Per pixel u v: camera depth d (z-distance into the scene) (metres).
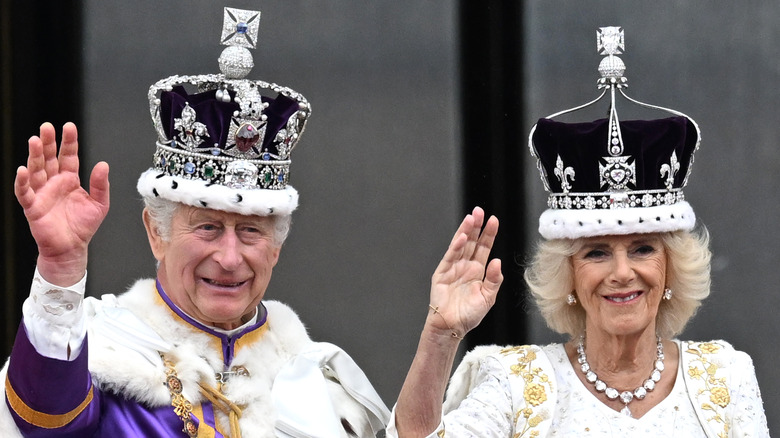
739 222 19.98
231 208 11.88
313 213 19.70
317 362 12.87
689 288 13.32
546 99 20.00
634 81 20.03
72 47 19.34
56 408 10.69
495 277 12.01
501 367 13.27
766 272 19.95
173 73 19.52
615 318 12.94
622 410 12.96
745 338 19.94
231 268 11.88
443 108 20.02
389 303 19.77
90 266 19.09
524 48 20.03
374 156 19.89
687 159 13.62
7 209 19.16
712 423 12.80
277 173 12.39
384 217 19.86
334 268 19.70
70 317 10.49
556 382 13.19
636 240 13.08
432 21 20.05
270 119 12.34
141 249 19.28
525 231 20.02
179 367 11.85
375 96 19.92
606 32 13.58
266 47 19.67
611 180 13.09
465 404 12.98
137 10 19.47
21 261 19.23
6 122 19.12
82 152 19.34
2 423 10.76
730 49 20.09
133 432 11.39
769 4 20.08
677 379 13.15
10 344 19.08
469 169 20.14
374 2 19.95
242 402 12.06
